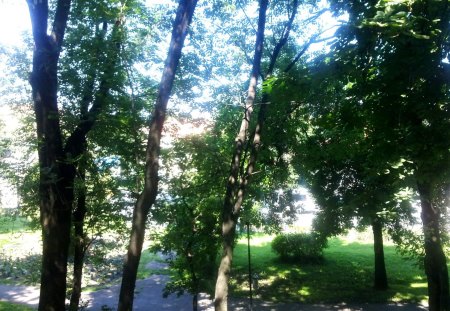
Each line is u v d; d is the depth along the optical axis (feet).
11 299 54.80
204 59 45.14
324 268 72.90
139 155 38.91
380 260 62.23
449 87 24.39
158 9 42.47
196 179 44.93
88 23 39.88
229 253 31.73
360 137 39.47
